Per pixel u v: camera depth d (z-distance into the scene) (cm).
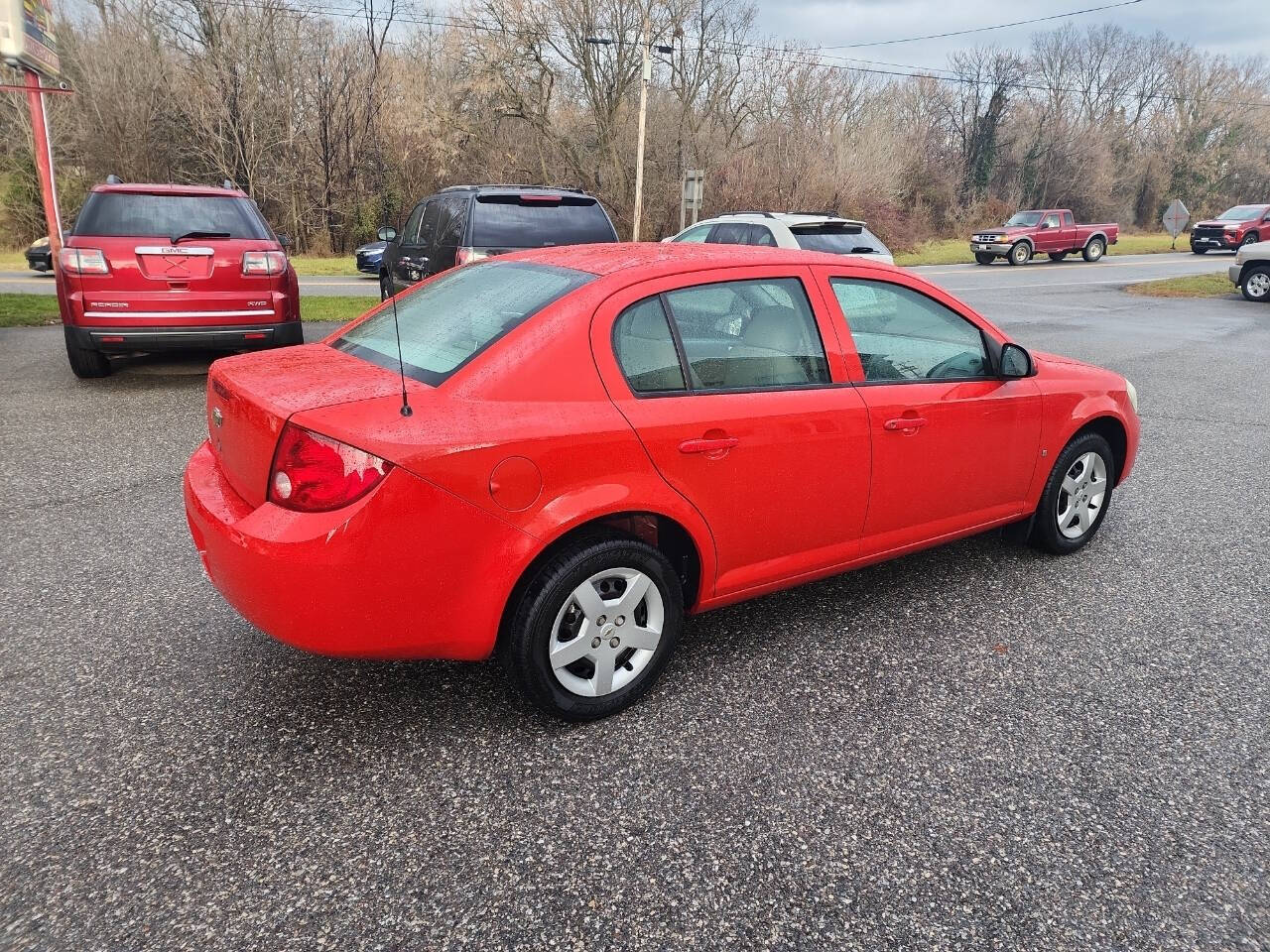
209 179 3155
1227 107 5534
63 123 2875
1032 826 248
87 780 256
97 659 323
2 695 298
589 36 3203
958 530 392
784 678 326
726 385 306
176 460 561
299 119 3228
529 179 3441
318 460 241
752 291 318
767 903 218
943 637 362
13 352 928
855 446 334
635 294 291
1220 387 946
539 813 249
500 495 255
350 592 244
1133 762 279
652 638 300
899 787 264
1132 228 5512
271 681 312
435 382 267
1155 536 485
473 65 3178
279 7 3066
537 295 295
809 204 3562
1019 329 1397
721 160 3531
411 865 227
